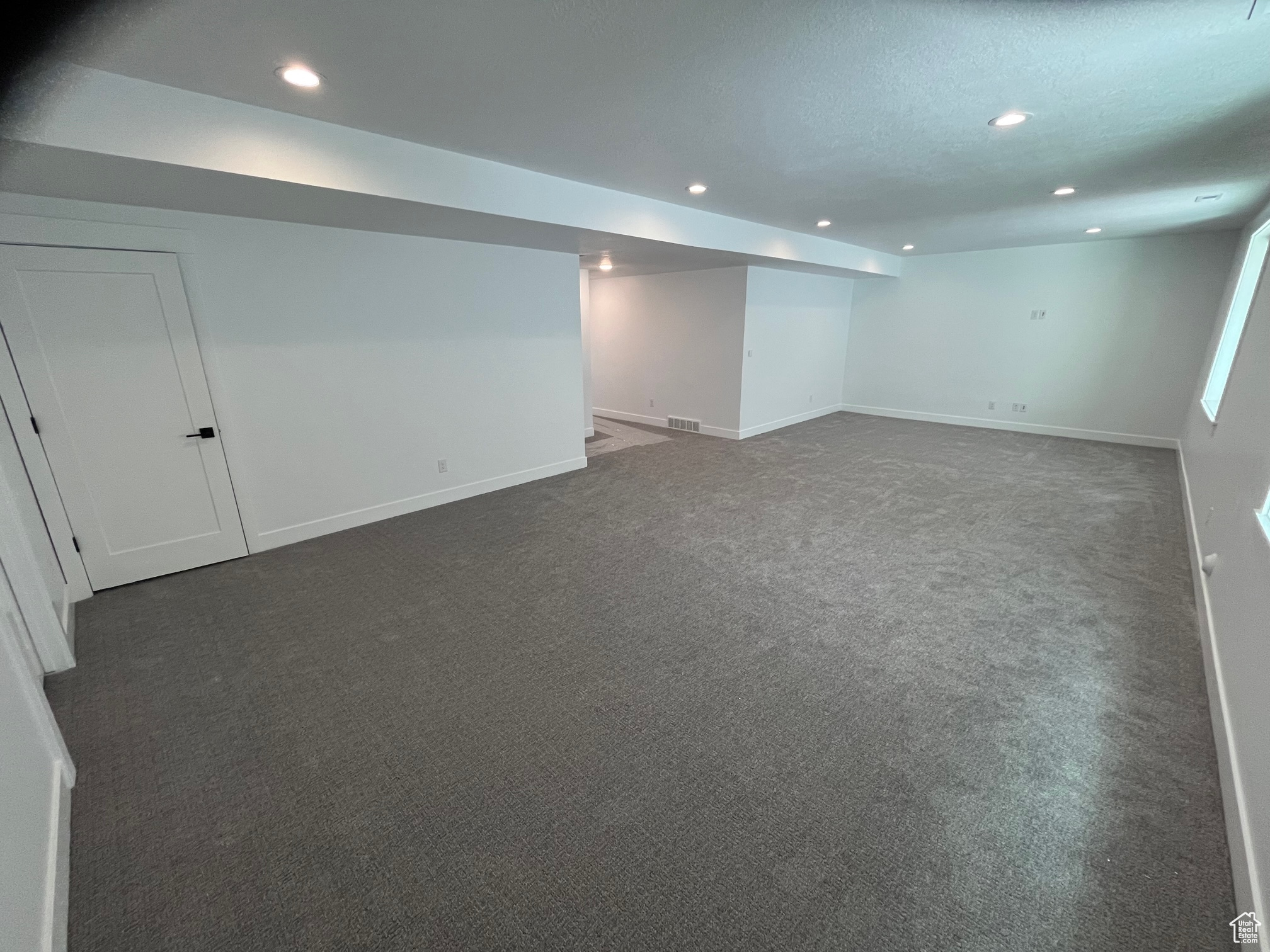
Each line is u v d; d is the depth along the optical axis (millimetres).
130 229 2918
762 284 6773
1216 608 2422
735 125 2576
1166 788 1773
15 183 2400
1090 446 6508
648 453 6277
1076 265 6633
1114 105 2354
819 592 3070
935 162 3176
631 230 4004
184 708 2188
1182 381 6207
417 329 4176
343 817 1700
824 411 8688
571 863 1548
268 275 3420
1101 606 2908
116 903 1446
